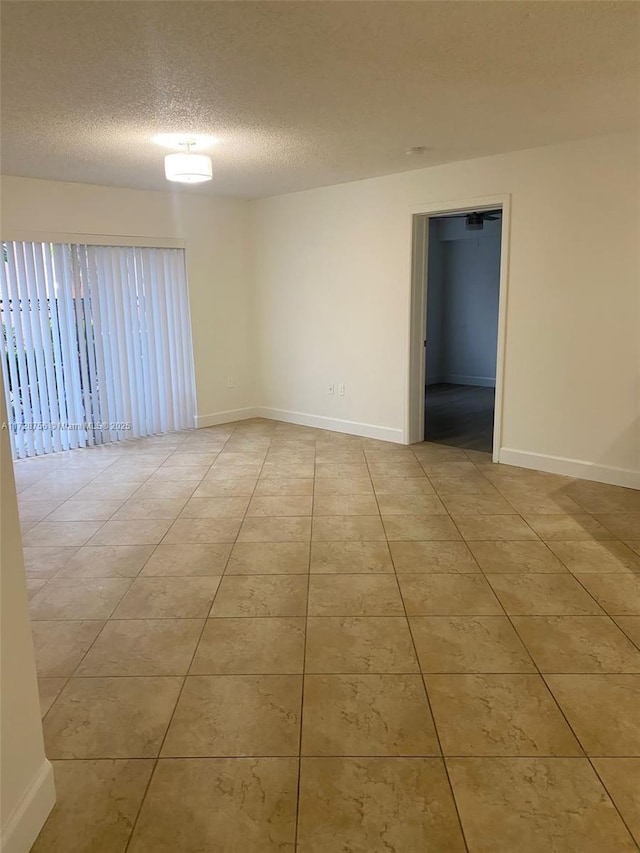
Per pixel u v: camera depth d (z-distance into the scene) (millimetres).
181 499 4227
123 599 2865
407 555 3268
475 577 3008
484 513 3844
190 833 1620
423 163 4711
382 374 5641
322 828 1627
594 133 3867
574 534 3500
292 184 5535
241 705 2117
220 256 6320
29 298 5090
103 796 1742
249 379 6824
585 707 2078
